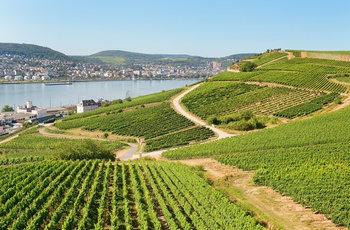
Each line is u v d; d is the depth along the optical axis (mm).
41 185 61250
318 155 80000
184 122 135375
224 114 142000
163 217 52344
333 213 49531
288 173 67312
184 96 175750
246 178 70000
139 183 67312
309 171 67625
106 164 83938
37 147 121188
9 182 62656
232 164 79000
